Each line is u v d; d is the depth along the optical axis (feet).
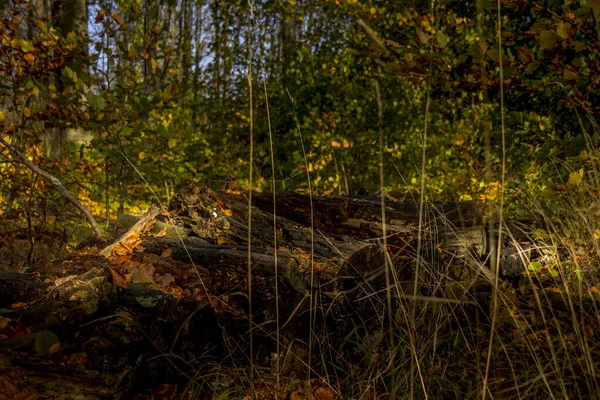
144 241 9.80
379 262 9.69
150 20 17.31
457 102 26.37
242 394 7.47
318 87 29.12
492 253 7.31
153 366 7.09
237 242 10.83
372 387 7.80
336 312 8.90
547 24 9.63
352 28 30.42
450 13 27.45
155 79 17.56
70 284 7.07
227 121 29.32
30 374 6.01
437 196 25.45
